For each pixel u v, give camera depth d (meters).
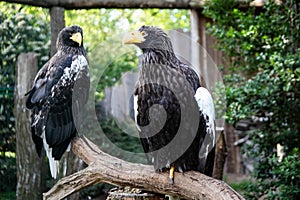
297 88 6.07
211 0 6.93
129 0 8.21
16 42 8.74
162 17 13.30
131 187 4.01
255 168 6.73
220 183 3.55
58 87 4.48
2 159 8.27
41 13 9.06
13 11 8.83
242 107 6.16
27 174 7.13
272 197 5.96
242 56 6.90
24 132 7.13
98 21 10.94
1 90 8.23
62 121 4.46
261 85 6.07
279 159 6.63
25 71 7.14
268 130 6.47
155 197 3.92
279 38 6.27
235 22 6.95
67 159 6.56
